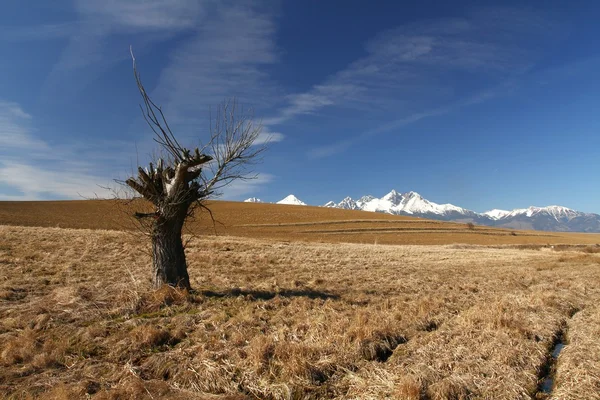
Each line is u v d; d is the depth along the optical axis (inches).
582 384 267.0
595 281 757.3
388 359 309.3
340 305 470.9
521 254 1611.7
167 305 423.8
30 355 291.3
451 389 251.9
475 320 413.1
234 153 488.7
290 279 679.1
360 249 1430.9
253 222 3139.8
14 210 2605.8
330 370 283.1
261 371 276.2
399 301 513.0
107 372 275.4
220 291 512.7
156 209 481.1
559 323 437.7
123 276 597.9
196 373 269.6
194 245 1144.2
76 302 416.5
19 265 636.1
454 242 2876.5
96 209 3002.0
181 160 456.1
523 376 287.1
